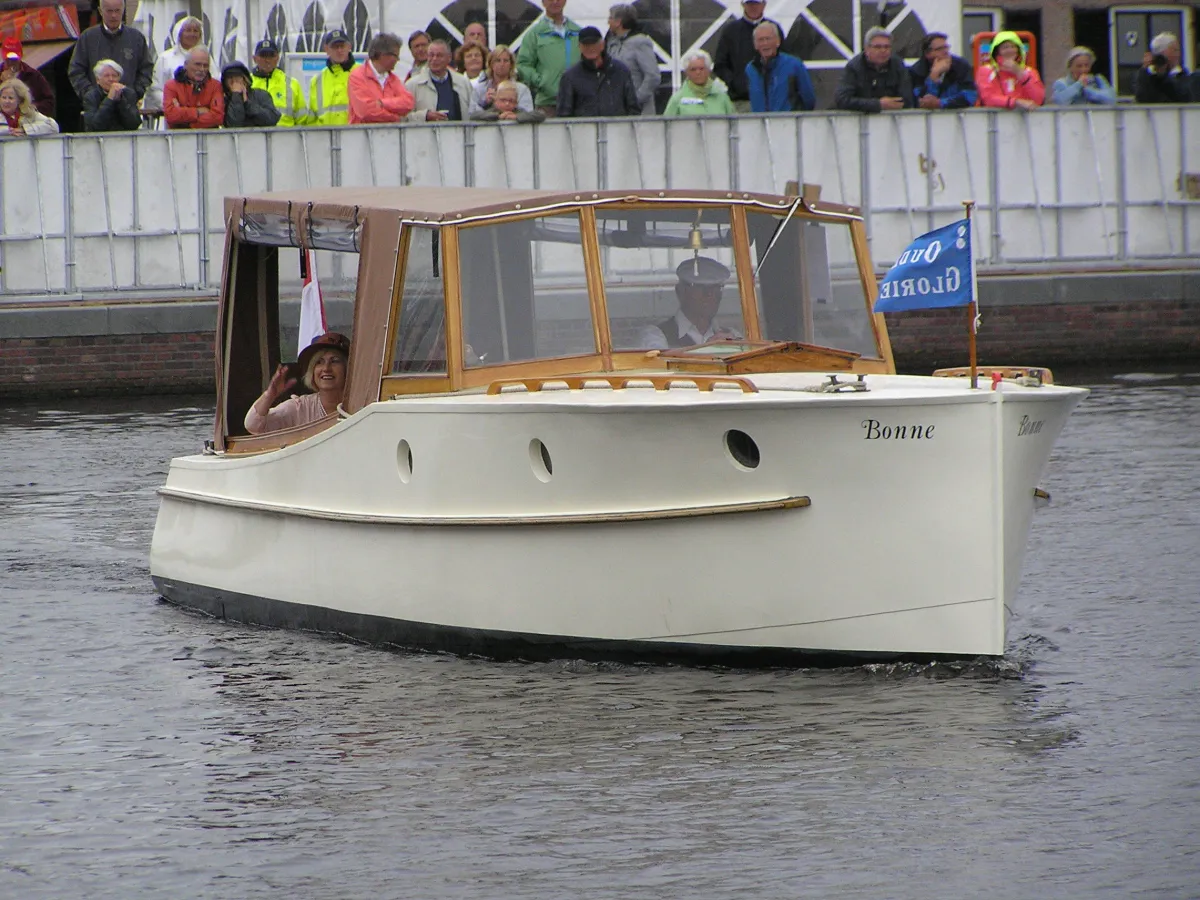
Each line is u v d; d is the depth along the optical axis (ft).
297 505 100.63
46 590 114.32
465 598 92.53
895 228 208.03
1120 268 214.28
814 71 228.02
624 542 87.86
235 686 90.94
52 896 65.87
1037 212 212.02
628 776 75.66
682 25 223.92
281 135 199.82
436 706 85.92
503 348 94.48
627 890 64.59
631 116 201.36
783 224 99.19
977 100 210.79
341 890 65.51
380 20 218.59
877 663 87.25
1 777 78.23
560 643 90.48
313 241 102.63
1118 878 64.80
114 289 202.90
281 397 108.68
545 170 200.44
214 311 203.51
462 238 93.76
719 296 97.71
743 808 71.82
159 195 201.57
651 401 85.92
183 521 110.01
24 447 168.25
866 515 85.05
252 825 71.97
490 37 220.43
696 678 88.02
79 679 93.35
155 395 204.74
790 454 84.89
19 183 200.75
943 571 84.89
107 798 75.51
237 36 224.74
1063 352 214.07
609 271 96.02
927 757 76.84
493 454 90.17
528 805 72.90
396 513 94.84
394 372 96.32
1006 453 84.12
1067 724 80.69
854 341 100.68
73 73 207.31
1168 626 96.89
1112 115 212.64
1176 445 153.79
